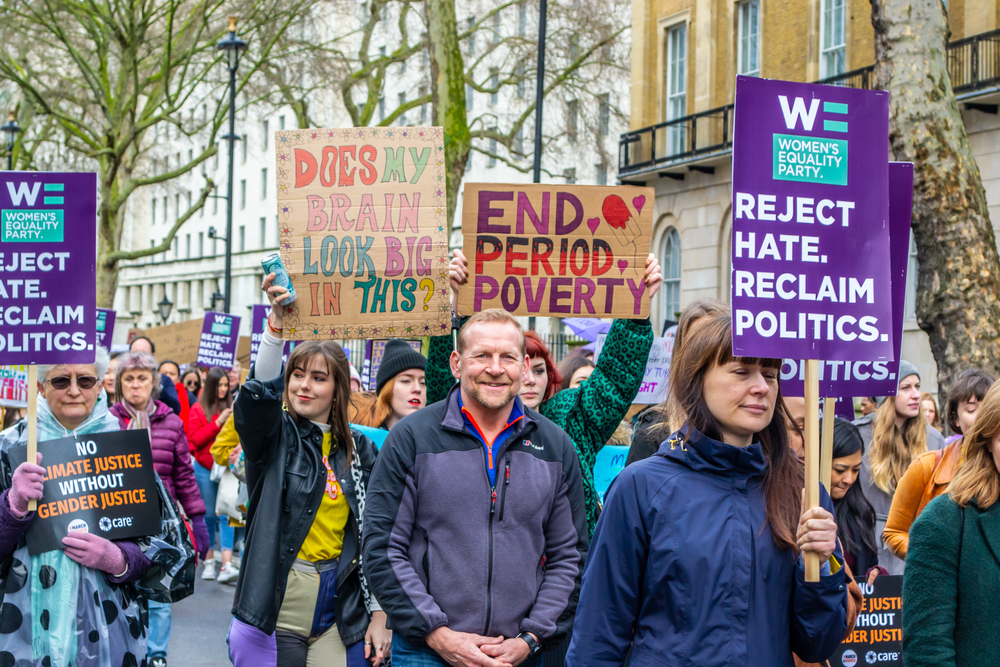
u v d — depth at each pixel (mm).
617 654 3049
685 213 26672
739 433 3098
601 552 3078
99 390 4363
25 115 33344
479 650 3688
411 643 3801
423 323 4684
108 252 29547
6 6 26578
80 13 28375
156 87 29750
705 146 25703
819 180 3256
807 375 3129
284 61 29297
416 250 4699
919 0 10602
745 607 2932
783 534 2980
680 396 3135
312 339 4633
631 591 3045
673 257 27469
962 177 10594
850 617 3885
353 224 4695
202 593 9891
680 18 27172
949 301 10586
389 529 3857
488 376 3895
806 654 3043
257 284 64562
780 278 3172
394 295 4680
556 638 3850
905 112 10648
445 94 18438
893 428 6059
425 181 4727
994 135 19000
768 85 3240
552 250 4809
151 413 7293
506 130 41406
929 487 4898
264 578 4301
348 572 4469
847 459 4473
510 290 4805
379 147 4727
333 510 4512
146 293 77625
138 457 4250
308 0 27422
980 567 3135
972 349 10477
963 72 19391
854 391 4316
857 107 3307
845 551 4695
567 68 25656
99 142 29469
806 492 2984
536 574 3924
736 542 2967
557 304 4801
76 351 4172
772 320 3129
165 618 6840
